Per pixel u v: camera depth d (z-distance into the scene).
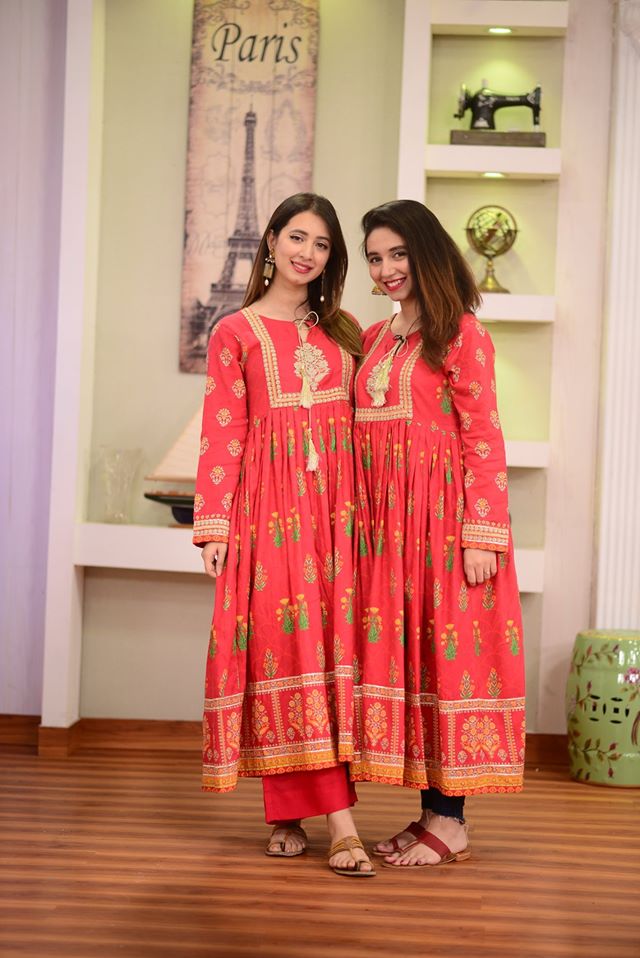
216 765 2.81
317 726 2.76
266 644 2.83
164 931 2.33
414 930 2.38
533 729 4.34
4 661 4.41
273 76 4.39
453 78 4.38
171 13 4.41
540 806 3.58
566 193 4.34
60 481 4.20
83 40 4.20
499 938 2.34
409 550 2.79
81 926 2.35
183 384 4.44
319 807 2.82
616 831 3.29
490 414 2.79
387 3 4.37
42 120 4.37
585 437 4.35
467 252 4.40
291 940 2.30
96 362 4.45
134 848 2.95
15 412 4.39
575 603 4.34
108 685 4.42
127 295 4.45
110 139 4.43
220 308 4.41
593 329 4.34
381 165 4.38
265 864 2.83
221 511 2.86
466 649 2.79
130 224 4.43
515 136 4.23
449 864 2.87
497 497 2.77
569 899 2.62
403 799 3.63
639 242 4.25
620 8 4.25
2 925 2.34
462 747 2.77
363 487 2.85
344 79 4.39
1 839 3.00
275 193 4.39
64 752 4.19
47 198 4.37
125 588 4.41
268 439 2.86
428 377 2.82
